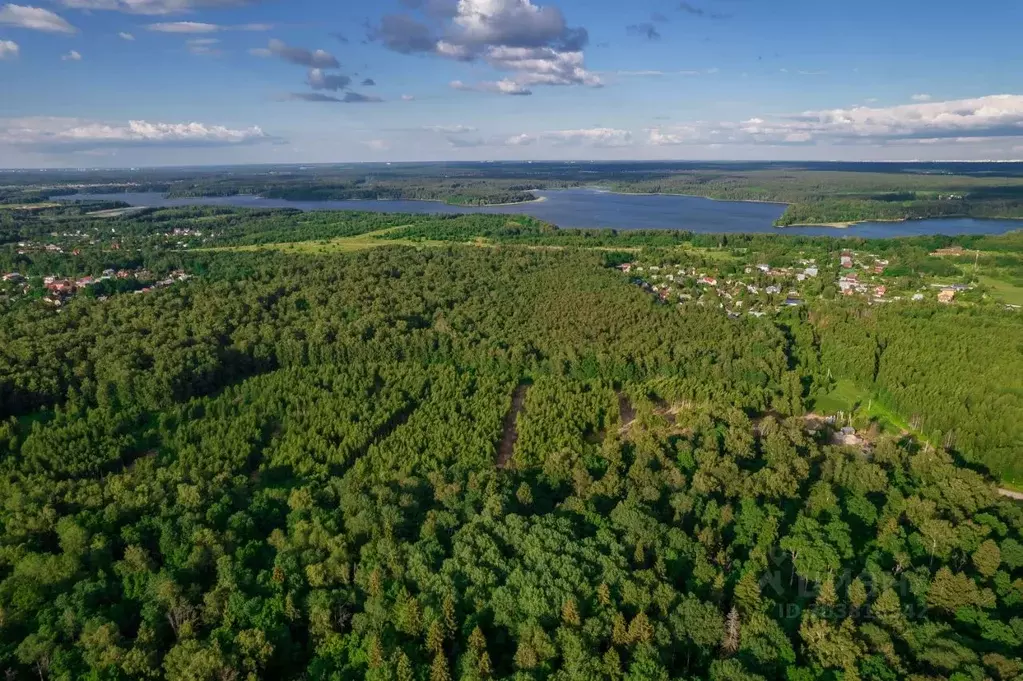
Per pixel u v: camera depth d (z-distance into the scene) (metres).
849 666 75.12
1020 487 132.12
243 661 78.31
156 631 84.62
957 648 76.81
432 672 76.44
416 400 161.12
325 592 89.19
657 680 72.94
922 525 104.06
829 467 123.06
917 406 156.75
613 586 88.56
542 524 100.38
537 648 78.94
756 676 73.56
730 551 98.44
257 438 141.00
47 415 153.38
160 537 103.31
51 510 107.69
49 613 86.44
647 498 111.69
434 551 96.75
